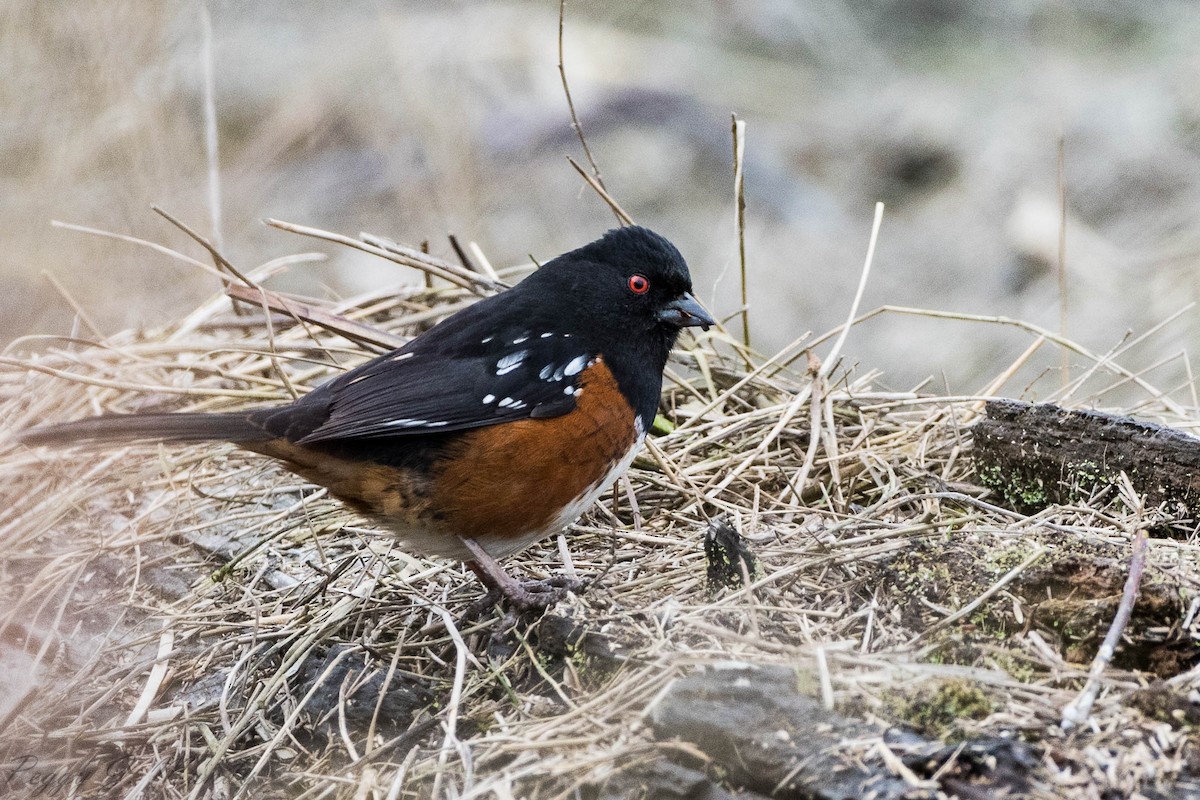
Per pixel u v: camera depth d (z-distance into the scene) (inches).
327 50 743.1
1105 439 289.1
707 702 213.8
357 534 313.1
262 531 321.1
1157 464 281.9
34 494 335.6
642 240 293.4
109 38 539.5
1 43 532.4
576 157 767.1
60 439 259.8
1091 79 781.3
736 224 354.9
